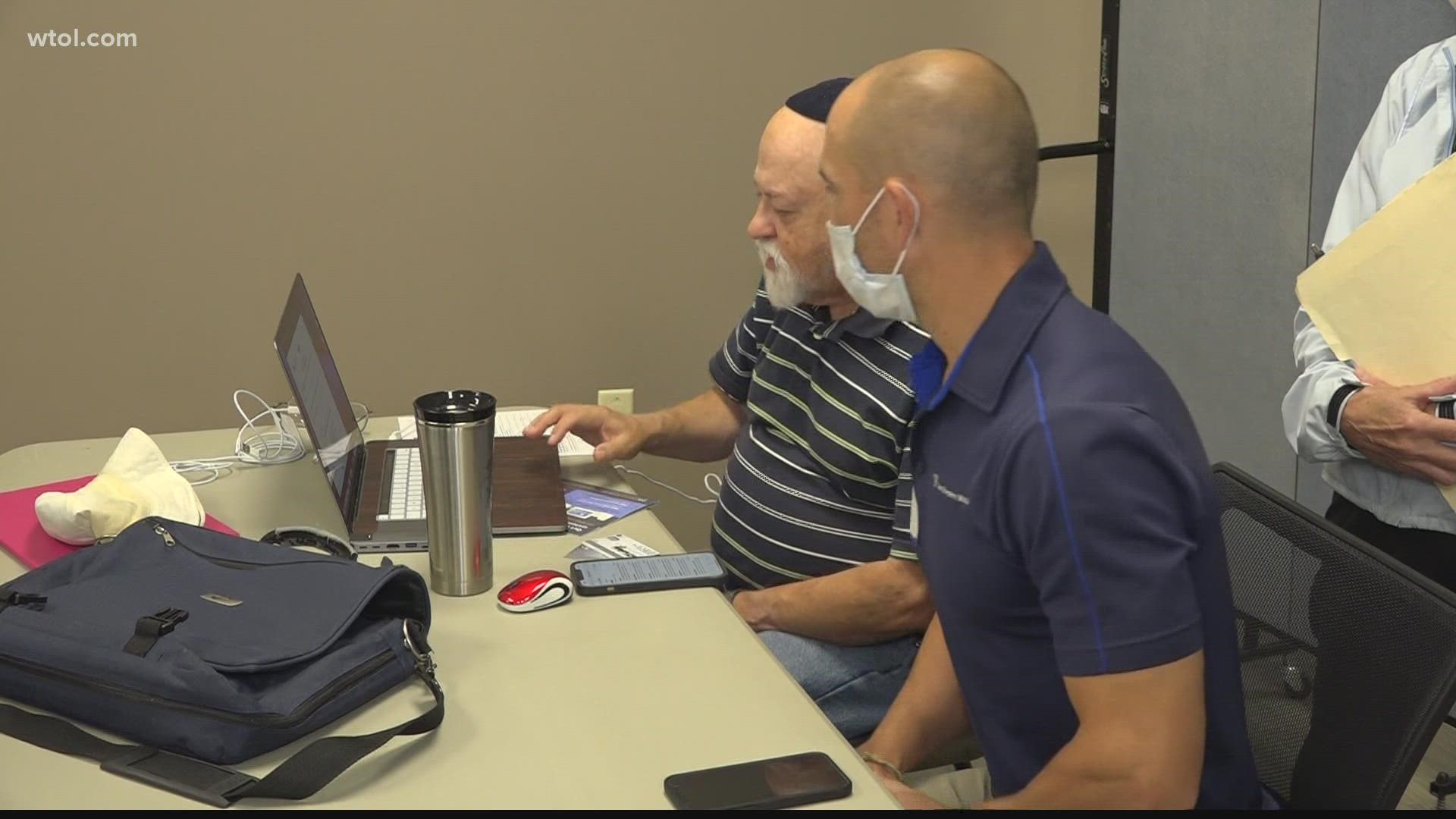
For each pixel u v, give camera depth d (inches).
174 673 46.5
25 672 49.1
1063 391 43.8
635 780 45.1
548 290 126.7
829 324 72.6
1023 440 43.2
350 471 72.6
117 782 45.2
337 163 118.7
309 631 49.8
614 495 75.9
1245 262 109.8
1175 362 119.6
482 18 119.5
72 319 115.8
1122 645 41.3
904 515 66.0
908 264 47.3
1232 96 109.1
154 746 47.3
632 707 50.4
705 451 86.4
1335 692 49.2
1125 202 124.0
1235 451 113.9
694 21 124.8
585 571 62.7
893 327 69.4
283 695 46.9
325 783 43.5
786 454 74.7
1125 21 121.1
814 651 69.0
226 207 117.0
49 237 114.0
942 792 60.6
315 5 115.3
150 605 51.6
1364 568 49.6
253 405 121.0
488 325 125.9
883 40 130.6
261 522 69.6
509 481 75.5
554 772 45.6
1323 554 51.7
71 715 49.1
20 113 111.2
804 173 68.4
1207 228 113.6
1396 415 63.2
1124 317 126.0
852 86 48.6
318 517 70.4
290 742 47.6
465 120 121.0
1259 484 57.1
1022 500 43.1
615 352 130.0
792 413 74.6
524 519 69.7
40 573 54.4
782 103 128.8
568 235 126.0
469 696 51.3
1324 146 100.8
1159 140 118.3
